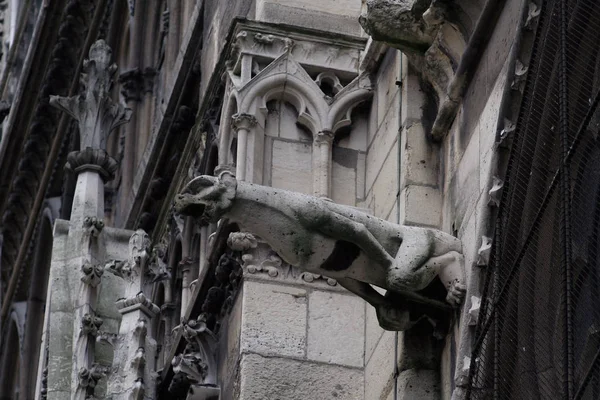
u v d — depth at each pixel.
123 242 16.98
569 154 10.67
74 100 17.39
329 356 13.73
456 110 13.24
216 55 17.31
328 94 14.81
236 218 12.08
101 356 15.77
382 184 14.02
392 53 14.34
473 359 11.69
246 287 13.85
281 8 15.09
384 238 12.49
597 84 10.66
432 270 12.41
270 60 14.80
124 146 22.70
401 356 12.81
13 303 27.75
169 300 17.89
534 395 10.98
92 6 26.12
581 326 10.38
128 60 23.80
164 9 22.72
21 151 27.66
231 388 13.95
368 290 12.70
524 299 11.25
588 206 10.54
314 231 12.23
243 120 14.45
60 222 16.78
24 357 27.06
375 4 13.53
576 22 11.01
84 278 15.98
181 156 18.02
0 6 35.44
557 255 10.82
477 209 12.31
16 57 33.00
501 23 12.55
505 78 12.06
